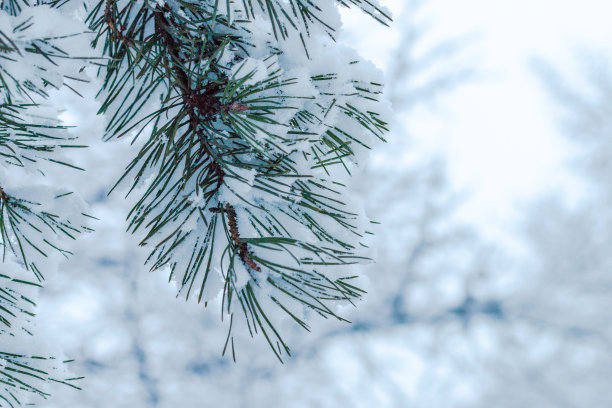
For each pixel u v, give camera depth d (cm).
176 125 138
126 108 140
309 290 142
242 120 136
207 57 139
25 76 129
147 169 141
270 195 140
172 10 140
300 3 140
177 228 139
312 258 141
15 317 150
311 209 142
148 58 138
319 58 141
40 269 151
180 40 140
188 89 138
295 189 141
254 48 141
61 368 153
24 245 149
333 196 143
